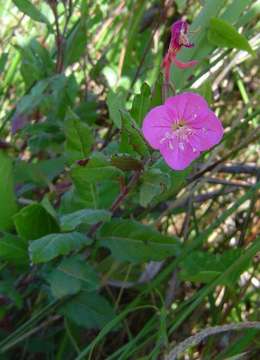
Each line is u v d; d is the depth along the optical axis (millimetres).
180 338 153
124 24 206
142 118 129
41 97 164
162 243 132
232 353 131
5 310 142
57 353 152
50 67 174
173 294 152
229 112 212
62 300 136
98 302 136
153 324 145
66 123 132
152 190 121
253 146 206
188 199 179
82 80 202
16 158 174
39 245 123
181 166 120
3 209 140
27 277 142
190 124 119
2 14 220
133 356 148
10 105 210
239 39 134
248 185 175
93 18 192
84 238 129
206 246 185
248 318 156
